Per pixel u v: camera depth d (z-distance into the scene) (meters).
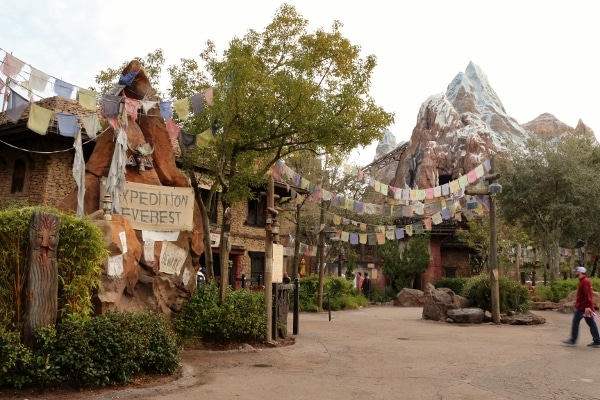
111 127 10.70
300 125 12.97
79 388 6.73
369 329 15.91
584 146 37.28
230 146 13.16
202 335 10.89
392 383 7.77
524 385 7.67
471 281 20.12
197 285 12.93
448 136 69.25
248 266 27.97
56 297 6.96
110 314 7.51
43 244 6.81
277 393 6.96
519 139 80.88
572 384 7.73
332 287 27.28
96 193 10.35
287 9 13.91
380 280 42.59
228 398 6.62
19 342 6.56
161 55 14.19
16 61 7.65
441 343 12.46
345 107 13.55
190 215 11.40
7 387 6.49
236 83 12.04
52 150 18.45
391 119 13.66
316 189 17.23
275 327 11.79
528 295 19.28
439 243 40.22
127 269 8.99
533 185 29.92
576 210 28.58
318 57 13.76
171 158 11.90
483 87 98.38
